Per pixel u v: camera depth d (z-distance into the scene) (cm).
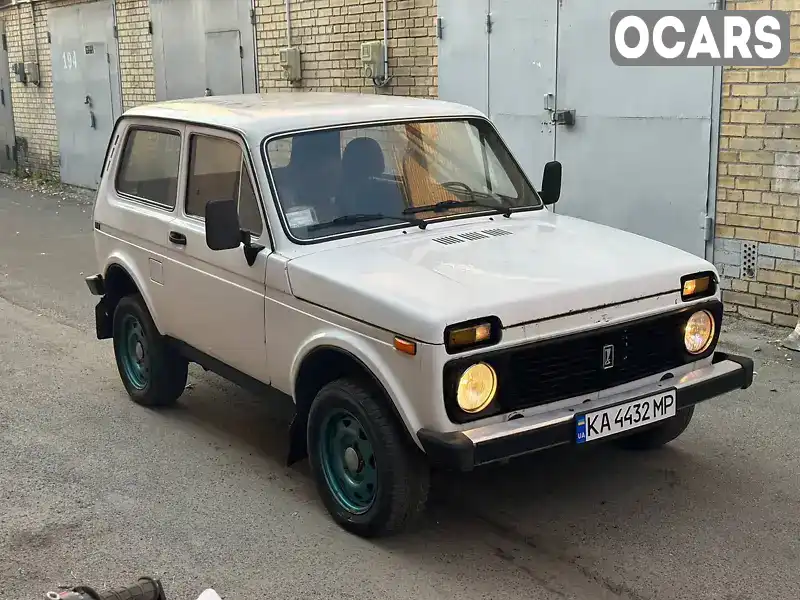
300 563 417
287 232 457
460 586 395
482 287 398
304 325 440
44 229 1348
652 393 420
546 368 396
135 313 600
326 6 1151
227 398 638
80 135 1764
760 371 646
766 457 513
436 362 372
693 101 768
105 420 599
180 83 1459
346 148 487
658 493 474
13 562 424
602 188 857
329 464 447
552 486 487
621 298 413
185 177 532
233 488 496
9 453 548
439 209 496
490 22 934
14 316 869
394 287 402
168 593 395
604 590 389
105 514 469
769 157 725
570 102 869
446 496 479
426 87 1034
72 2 1691
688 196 788
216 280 503
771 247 738
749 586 388
